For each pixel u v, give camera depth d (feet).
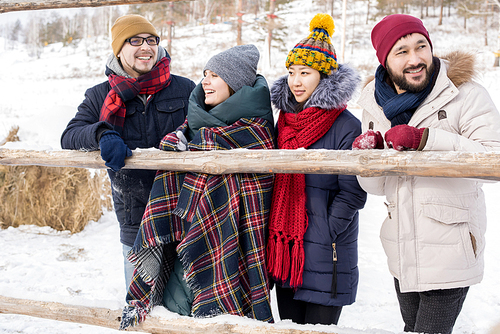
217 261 6.12
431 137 5.01
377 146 5.47
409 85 5.61
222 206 6.21
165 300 6.53
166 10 108.06
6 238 15.48
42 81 69.56
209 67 6.66
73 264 13.00
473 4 95.45
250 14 112.98
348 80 6.43
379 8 103.45
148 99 7.33
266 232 6.52
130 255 6.17
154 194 6.39
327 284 6.31
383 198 20.25
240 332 5.61
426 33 5.57
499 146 5.11
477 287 10.89
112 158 6.04
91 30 116.37
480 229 5.79
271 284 6.84
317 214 6.40
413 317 6.48
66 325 9.14
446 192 5.61
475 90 5.49
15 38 116.78
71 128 6.96
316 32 6.59
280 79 6.95
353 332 5.39
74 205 16.48
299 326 5.55
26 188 16.51
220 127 6.46
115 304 6.43
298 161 5.54
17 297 6.84
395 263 5.97
